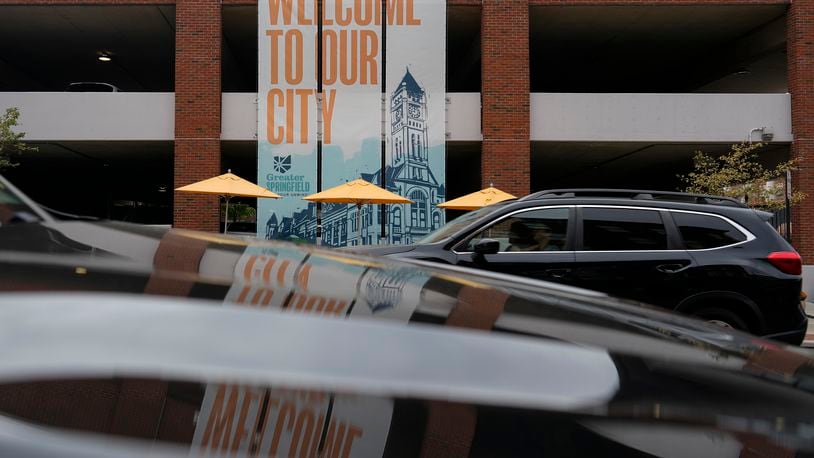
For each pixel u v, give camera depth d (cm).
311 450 81
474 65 1800
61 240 132
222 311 103
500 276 216
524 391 97
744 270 561
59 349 84
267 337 98
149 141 1564
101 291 103
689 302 562
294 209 1516
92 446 72
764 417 102
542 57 1984
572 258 577
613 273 570
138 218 3209
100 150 1742
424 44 1528
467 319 125
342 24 1521
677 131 1544
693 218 589
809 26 1509
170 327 95
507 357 108
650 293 566
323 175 1516
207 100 1527
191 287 114
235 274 130
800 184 1500
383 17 1587
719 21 1644
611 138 1553
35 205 150
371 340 104
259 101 1523
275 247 186
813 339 1010
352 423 85
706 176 1580
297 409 85
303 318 107
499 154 1528
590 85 2389
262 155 1520
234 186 1325
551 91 2436
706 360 126
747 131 1538
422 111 1528
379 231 1512
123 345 88
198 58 1531
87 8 1555
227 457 77
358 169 1519
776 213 1593
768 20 1630
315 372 92
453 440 85
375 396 90
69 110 1530
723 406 104
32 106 1523
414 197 1516
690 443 91
